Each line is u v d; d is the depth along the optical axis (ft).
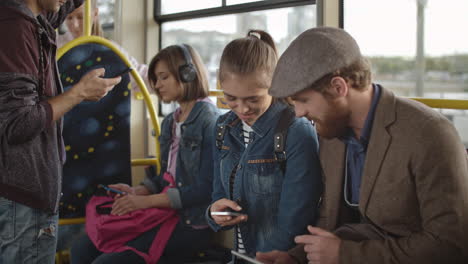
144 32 9.81
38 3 4.47
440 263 3.12
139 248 5.73
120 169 6.93
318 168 4.32
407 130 3.25
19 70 4.13
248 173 4.57
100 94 4.84
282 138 4.39
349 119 3.51
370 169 3.39
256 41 4.37
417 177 3.19
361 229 3.59
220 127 4.95
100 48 6.59
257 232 4.59
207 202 5.99
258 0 7.45
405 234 3.36
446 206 3.09
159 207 5.90
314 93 3.28
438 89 5.74
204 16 8.63
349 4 5.99
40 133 4.45
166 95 6.16
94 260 5.80
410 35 5.82
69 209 6.63
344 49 3.24
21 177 4.26
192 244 6.01
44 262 4.62
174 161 6.46
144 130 10.05
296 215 4.26
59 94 4.87
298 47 3.31
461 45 5.45
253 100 4.36
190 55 6.15
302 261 3.92
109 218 5.70
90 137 6.66
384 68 5.98
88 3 6.63
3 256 4.44
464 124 5.33
